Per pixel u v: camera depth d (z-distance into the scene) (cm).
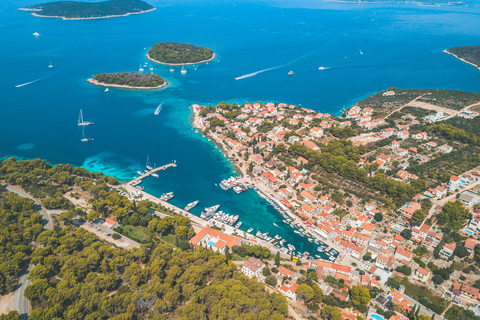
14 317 19675
